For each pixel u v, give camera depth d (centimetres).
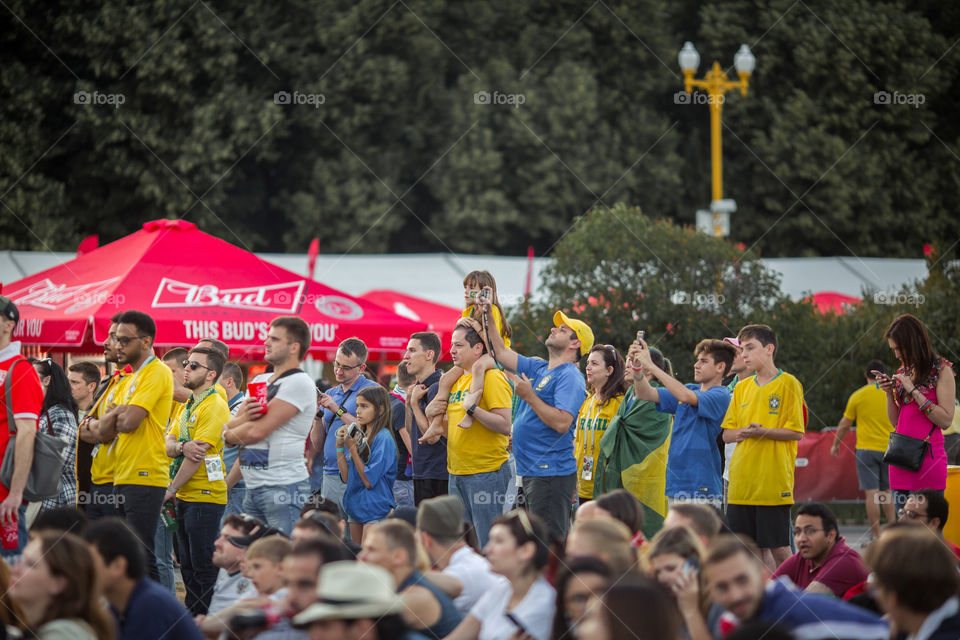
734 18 6531
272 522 1585
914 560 886
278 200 6228
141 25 5569
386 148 6297
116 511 1647
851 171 6400
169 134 5728
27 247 5384
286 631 1102
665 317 2964
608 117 6512
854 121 6481
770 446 1656
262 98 5938
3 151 5444
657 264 3022
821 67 6475
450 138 6253
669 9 6738
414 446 1995
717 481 1731
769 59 6462
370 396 1927
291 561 1016
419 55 6250
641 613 730
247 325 2192
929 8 6944
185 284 2223
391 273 4784
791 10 6519
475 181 6206
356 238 6088
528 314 3083
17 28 5547
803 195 6431
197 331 2141
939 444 1719
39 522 1223
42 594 959
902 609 895
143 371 1627
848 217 6419
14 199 5394
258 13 5981
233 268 2333
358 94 6175
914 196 6506
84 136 5634
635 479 1755
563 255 3088
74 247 5481
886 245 6475
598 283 3006
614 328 2934
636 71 6606
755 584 930
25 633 1005
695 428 1722
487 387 1656
